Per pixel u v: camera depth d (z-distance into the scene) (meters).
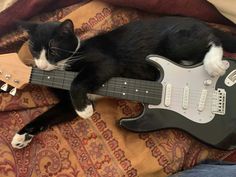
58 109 0.85
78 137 0.85
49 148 0.84
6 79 0.82
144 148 0.84
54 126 0.85
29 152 0.83
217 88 0.81
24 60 0.88
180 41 0.82
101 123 0.86
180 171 0.83
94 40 0.84
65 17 0.93
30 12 0.92
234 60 0.82
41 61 0.79
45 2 0.91
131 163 0.83
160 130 0.83
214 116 0.81
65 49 0.80
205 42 0.81
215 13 0.91
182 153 0.84
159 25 0.85
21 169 0.82
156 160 0.83
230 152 0.87
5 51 0.92
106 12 0.93
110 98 0.88
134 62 0.84
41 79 0.80
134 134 0.86
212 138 0.81
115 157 0.83
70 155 0.84
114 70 0.81
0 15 0.91
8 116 0.86
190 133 0.81
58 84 0.80
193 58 0.83
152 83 0.81
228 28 0.94
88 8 0.93
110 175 0.82
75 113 0.86
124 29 0.86
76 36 0.84
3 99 0.85
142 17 0.94
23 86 0.83
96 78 0.79
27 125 0.82
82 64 0.81
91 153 0.84
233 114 0.81
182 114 0.81
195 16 0.91
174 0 0.89
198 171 0.77
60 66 0.81
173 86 0.81
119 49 0.84
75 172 0.83
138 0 0.89
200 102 0.81
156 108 0.81
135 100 0.81
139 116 0.81
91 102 0.82
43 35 0.78
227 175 0.71
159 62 0.81
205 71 0.81
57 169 0.83
